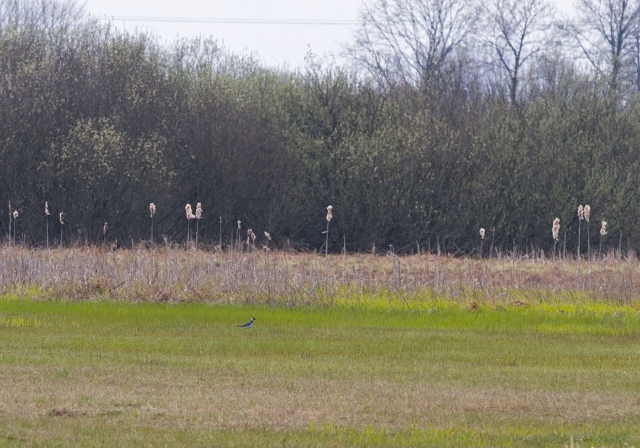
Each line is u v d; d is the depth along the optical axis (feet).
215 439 101.19
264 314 222.69
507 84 650.43
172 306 235.20
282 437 102.78
